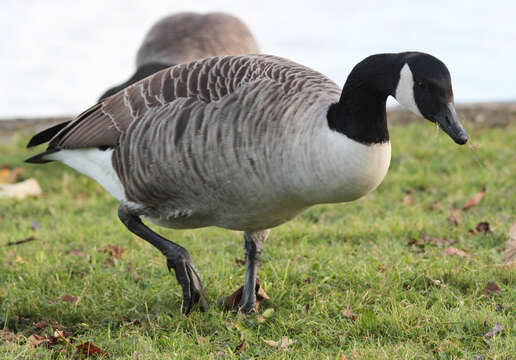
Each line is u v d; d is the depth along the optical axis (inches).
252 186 159.3
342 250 233.5
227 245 247.3
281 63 170.4
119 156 175.2
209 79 164.6
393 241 241.3
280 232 257.9
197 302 181.0
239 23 321.7
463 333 161.8
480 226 251.9
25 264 222.8
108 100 180.4
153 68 284.0
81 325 178.5
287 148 151.9
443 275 202.2
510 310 177.8
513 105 502.9
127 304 190.4
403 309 172.1
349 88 148.9
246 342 161.3
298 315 176.9
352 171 149.9
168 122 164.1
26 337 172.1
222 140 157.4
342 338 160.7
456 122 144.3
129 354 159.5
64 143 182.7
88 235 267.4
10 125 496.4
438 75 145.6
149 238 181.9
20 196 341.1
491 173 335.3
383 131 151.9
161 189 170.7
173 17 319.6
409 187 328.2
